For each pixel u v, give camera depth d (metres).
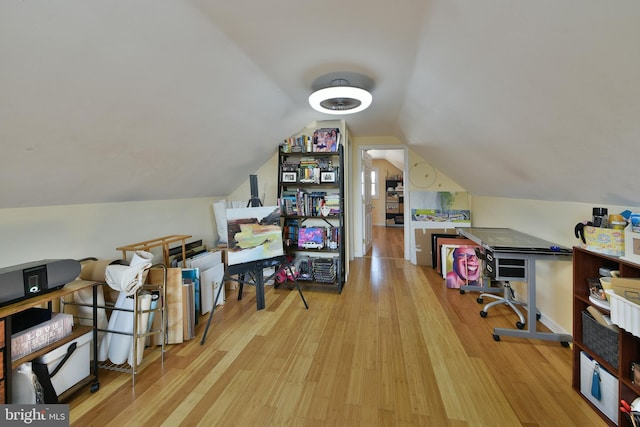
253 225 2.71
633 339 1.31
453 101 1.92
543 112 1.35
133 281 1.71
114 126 1.57
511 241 2.43
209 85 1.74
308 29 1.47
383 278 3.81
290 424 1.43
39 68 1.07
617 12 0.75
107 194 2.16
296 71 1.97
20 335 1.38
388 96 2.56
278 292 3.31
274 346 2.15
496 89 1.44
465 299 3.05
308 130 3.60
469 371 1.83
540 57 1.06
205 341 2.23
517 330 2.19
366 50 1.69
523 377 1.76
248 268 2.63
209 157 2.62
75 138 1.48
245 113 2.33
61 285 1.57
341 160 3.30
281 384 1.73
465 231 2.97
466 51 1.35
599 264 1.63
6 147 1.29
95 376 1.68
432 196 4.50
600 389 1.46
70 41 1.05
